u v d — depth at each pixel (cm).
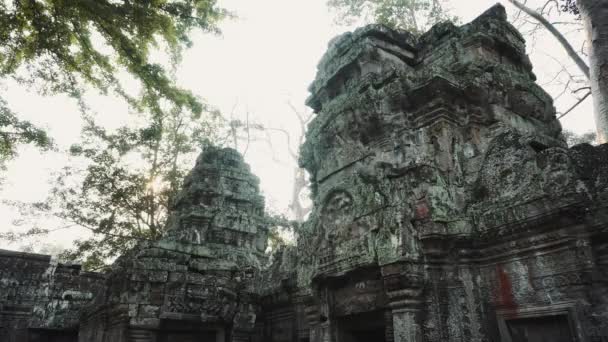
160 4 1152
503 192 756
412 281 741
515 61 1100
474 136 880
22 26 1135
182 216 1633
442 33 1084
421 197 797
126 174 2169
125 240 2125
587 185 647
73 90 1456
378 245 803
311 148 1146
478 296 739
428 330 730
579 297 609
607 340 566
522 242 701
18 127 1633
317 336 955
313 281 954
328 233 944
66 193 2106
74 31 1172
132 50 1222
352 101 995
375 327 864
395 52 1082
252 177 1877
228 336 1184
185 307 1104
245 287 1248
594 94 964
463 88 901
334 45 1159
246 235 1686
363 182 898
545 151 706
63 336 1659
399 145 891
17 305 1612
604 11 961
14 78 1387
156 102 1412
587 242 625
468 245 768
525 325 680
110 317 1116
